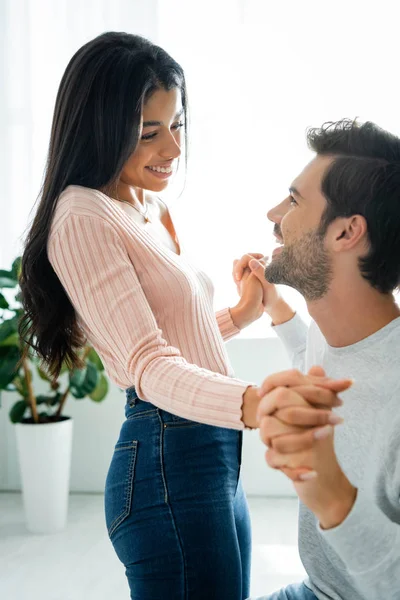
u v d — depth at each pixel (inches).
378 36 133.6
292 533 127.3
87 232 52.1
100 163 55.2
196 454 53.4
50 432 128.3
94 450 150.1
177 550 52.1
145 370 47.5
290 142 137.3
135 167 58.4
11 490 153.5
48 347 59.6
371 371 46.3
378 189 46.3
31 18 140.0
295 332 62.8
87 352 129.4
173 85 57.0
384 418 44.8
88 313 52.4
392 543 37.4
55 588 107.1
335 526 36.9
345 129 49.1
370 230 46.7
